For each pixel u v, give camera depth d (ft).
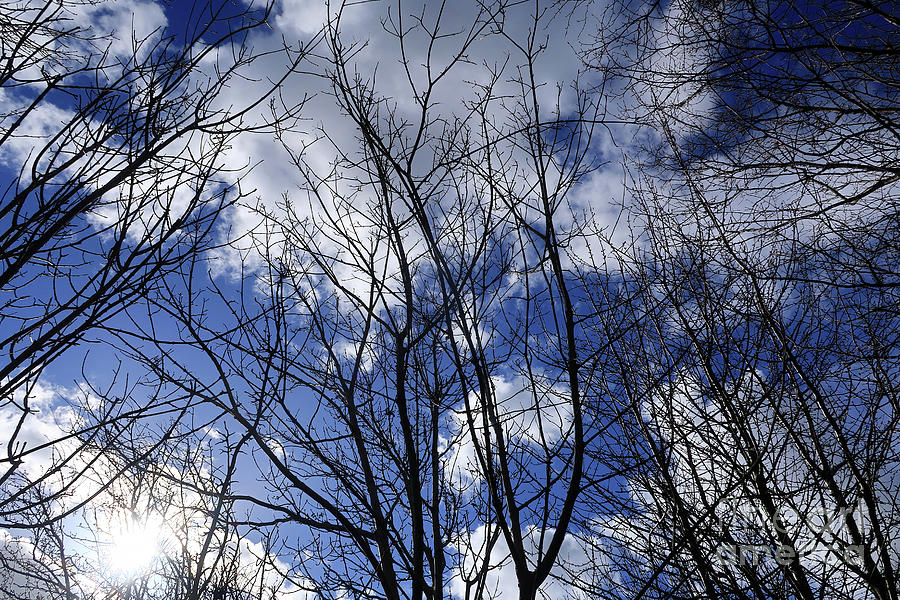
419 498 10.50
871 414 15.96
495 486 10.14
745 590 13.84
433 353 12.55
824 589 14.20
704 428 15.99
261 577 14.33
